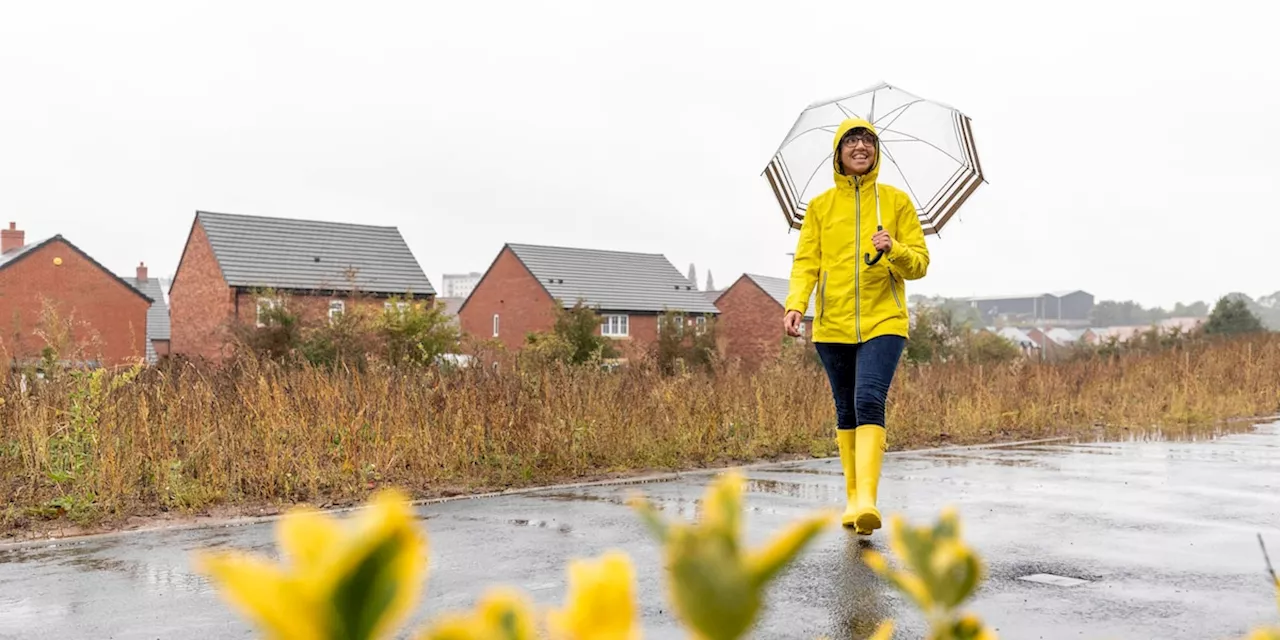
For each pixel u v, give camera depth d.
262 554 4.73
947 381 12.48
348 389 8.19
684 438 8.66
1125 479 6.84
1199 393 12.86
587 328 29.78
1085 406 12.32
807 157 6.09
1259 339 21.94
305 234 47.66
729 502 0.42
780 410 9.68
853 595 3.73
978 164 5.94
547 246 54.69
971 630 0.58
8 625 3.53
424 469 7.38
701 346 30.02
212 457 6.60
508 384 8.48
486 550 4.70
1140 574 4.00
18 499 6.24
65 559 4.75
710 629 0.36
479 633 0.38
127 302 43.84
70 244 42.69
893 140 5.98
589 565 0.39
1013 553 4.41
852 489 5.34
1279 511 5.49
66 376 7.62
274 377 7.98
